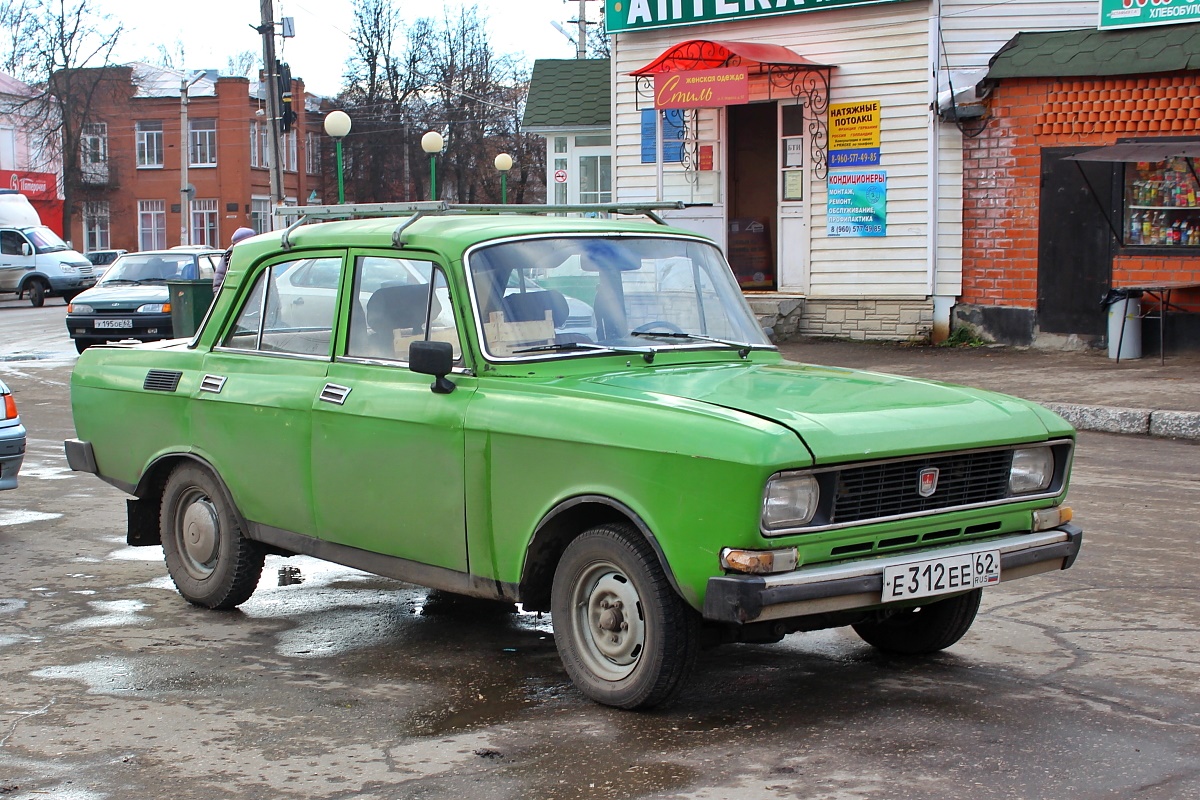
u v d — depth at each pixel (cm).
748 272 1956
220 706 512
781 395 492
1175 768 430
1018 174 1662
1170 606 637
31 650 594
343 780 432
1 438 836
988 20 1720
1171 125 1541
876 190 1789
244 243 650
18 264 3981
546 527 495
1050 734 464
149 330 2183
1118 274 1594
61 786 431
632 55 1997
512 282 541
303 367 598
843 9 1786
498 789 421
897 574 456
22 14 6044
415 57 6594
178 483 666
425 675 550
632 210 635
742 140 1952
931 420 475
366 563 574
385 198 6681
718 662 563
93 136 6394
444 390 528
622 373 533
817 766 434
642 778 426
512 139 6556
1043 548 500
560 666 560
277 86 2962
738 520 432
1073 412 1222
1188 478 974
